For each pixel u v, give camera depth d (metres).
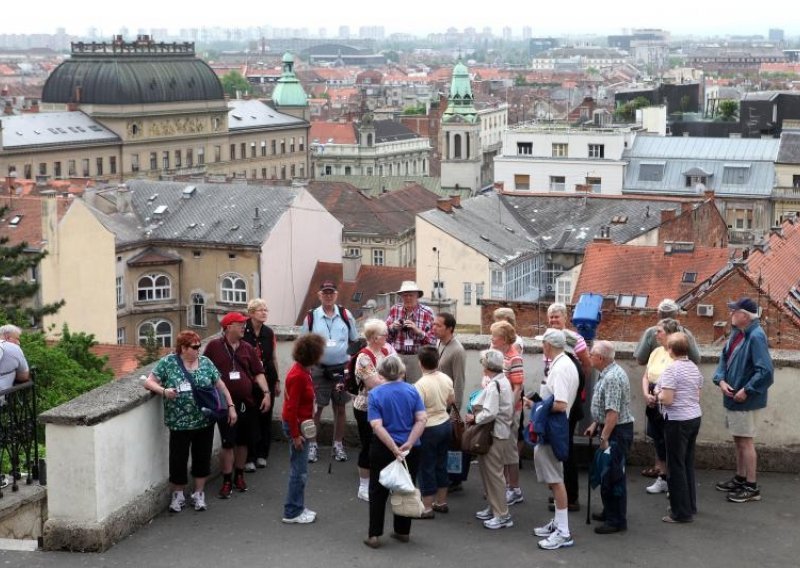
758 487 22.41
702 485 22.59
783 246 78.56
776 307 64.06
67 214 116.06
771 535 20.25
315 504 21.77
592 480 20.38
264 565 18.94
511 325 21.52
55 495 19.45
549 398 19.75
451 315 22.55
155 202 126.88
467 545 19.84
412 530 20.55
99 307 117.06
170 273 121.81
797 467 23.05
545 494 22.38
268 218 121.31
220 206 124.56
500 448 20.47
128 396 20.38
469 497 22.19
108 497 19.69
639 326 65.12
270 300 120.56
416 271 116.69
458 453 21.81
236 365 22.20
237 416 21.94
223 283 120.75
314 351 20.58
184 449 21.02
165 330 122.50
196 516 21.08
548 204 123.50
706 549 19.67
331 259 127.88
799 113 186.12
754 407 21.58
